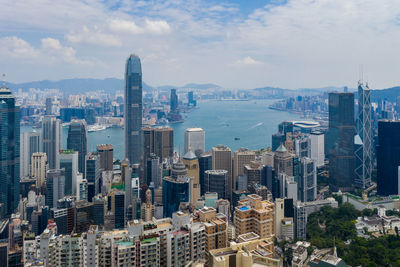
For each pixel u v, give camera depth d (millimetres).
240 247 122000
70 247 164250
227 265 116438
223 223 180875
